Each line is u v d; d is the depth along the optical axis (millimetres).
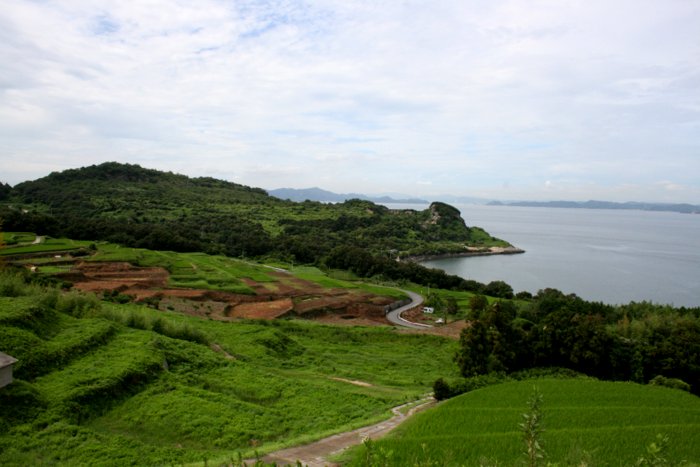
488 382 42188
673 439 25188
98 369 31625
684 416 30766
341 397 36844
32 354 30906
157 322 47062
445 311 99938
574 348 48938
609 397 35906
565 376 46375
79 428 24938
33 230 111688
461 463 20672
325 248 164250
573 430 26703
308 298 97000
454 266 182500
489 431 26641
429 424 27891
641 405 34250
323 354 57406
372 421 30500
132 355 34906
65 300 45000
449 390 39844
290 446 24688
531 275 162250
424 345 69375
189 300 82625
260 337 55531
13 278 46312
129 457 22797
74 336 36156
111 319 44719
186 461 22953
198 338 48188
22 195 178250
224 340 53781
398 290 116375
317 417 31984
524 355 49562
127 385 31031
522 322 60344
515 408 31906
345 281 122750
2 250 90875
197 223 169500
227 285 94500
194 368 38375
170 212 182875
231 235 157375
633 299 126500
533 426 10633
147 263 100250
